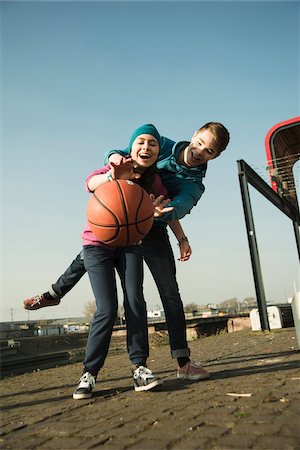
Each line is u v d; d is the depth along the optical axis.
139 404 2.69
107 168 3.22
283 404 2.33
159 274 3.52
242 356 5.07
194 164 3.52
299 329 4.73
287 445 1.68
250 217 9.29
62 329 51.31
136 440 1.94
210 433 1.93
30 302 3.68
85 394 3.03
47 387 3.98
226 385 3.07
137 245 3.22
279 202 12.11
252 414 2.18
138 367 3.11
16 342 15.56
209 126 3.38
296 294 4.77
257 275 9.20
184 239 3.75
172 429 2.05
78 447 1.92
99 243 3.14
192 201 3.57
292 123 11.70
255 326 10.19
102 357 3.11
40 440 2.10
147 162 3.17
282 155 13.02
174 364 5.00
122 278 3.20
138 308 3.13
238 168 9.41
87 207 3.05
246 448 1.68
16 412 2.84
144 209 2.98
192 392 2.93
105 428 2.19
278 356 4.64
